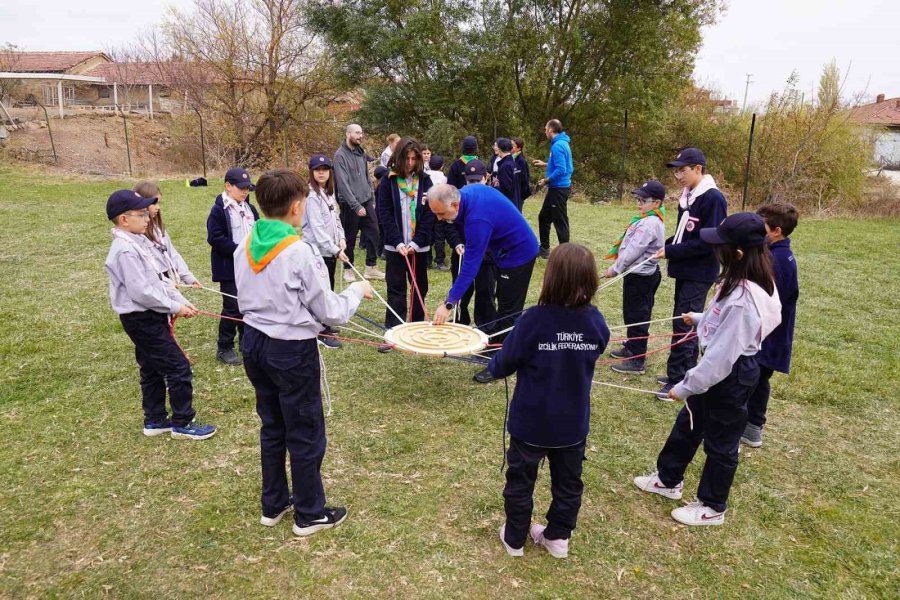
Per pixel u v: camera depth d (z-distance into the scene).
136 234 3.67
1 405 4.38
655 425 4.41
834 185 17.80
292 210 2.85
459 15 19.66
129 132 24.83
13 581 2.77
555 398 2.68
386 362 5.41
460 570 2.92
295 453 2.97
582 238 10.65
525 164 8.66
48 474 3.59
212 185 15.99
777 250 3.73
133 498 3.39
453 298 4.41
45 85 31.47
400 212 5.55
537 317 2.68
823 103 17.75
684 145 22.66
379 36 20.23
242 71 23.17
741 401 3.05
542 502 3.48
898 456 4.04
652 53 20.66
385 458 3.87
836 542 3.19
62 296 6.80
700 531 3.26
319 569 2.90
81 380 4.82
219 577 2.83
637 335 5.34
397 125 21.97
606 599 2.77
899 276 8.59
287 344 2.80
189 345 5.64
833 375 5.25
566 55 21.09
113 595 2.71
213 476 3.62
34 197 13.27
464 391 4.86
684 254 4.47
